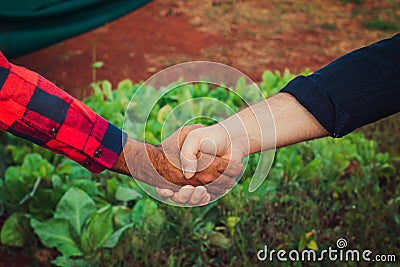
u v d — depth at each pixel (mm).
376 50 1327
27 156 2557
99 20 3377
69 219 2283
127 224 2344
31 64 4027
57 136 1279
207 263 2273
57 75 3902
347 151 2797
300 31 4855
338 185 2703
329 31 4898
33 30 3131
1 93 1224
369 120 1313
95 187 2463
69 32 3266
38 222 2271
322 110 1291
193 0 5371
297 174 2631
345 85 1297
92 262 2201
